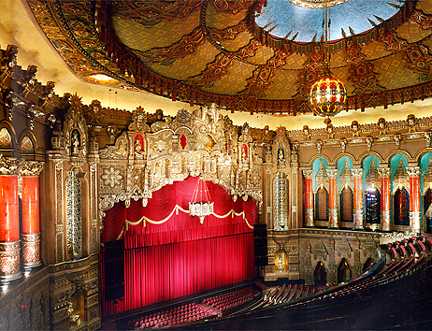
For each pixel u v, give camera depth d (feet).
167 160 46.80
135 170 44.19
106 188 41.63
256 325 14.87
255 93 50.80
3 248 26.09
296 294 47.85
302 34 41.14
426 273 20.92
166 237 48.49
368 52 42.65
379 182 55.36
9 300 23.58
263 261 58.49
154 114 46.47
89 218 38.78
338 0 35.50
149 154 44.93
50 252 33.22
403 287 19.22
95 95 41.65
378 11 36.60
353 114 56.13
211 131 50.47
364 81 47.39
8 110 24.61
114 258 42.14
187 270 51.34
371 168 56.08
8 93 24.26
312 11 37.22
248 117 58.80
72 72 35.40
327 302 18.26
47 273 32.42
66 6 22.91
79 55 30.89
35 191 31.50
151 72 39.32
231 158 53.93
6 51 23.06
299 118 60.13
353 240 55.06
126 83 39.42
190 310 47.47
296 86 50.16
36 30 26.00
